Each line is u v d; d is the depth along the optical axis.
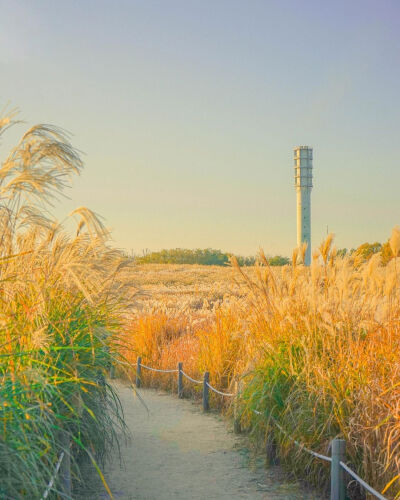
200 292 34.25
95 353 6.25
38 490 3.98
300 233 62.91
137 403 11.95
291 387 6.87
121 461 7.62
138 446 8.41
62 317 5.75
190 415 10.62
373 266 6.93
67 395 5.34
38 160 4.08
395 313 6.46
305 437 6.40
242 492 6.36
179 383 12.62
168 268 65.69
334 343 6.82
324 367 6.67
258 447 7.72
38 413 4.41
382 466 5.25
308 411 6.43
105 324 6.98
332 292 7.35
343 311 7.20
